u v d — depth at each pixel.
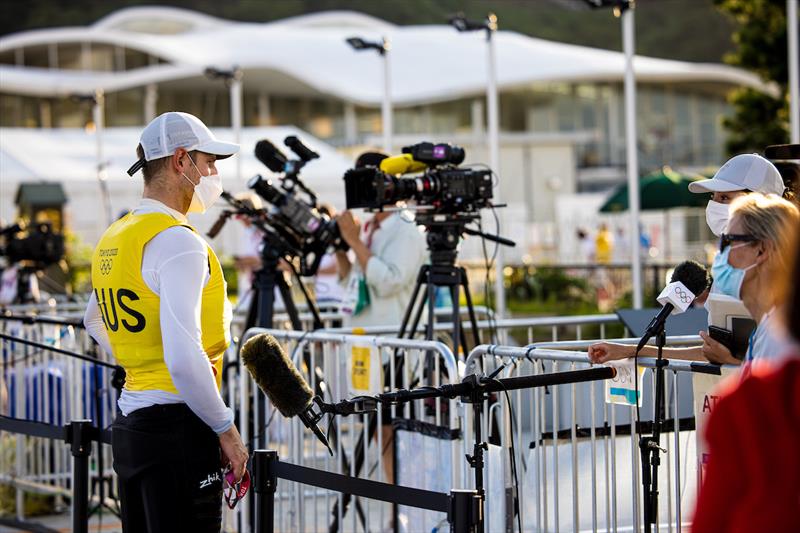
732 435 3.78
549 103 86.06
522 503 8.27
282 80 75.06
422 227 12.09
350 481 6.80
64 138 43.00
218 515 6.93
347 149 60.41
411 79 70.00
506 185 66.69
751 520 3.69
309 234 12.21
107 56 76.12
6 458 13.59
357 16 94.31
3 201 35.66
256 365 6.36
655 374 7.25
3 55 75.25
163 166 6.90
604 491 8.52
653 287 33.94
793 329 3.81
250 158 36.19
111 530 12.12
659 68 78.12
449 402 8.59
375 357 9.21
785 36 38.19
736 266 5.76
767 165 7.76
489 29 22.19
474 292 36.44
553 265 39.59
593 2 18.78
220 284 6.98
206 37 78.81
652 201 38.09
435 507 6.44
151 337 6.72
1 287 22.33
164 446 6.72
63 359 12.86
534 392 8.32
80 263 34.25
